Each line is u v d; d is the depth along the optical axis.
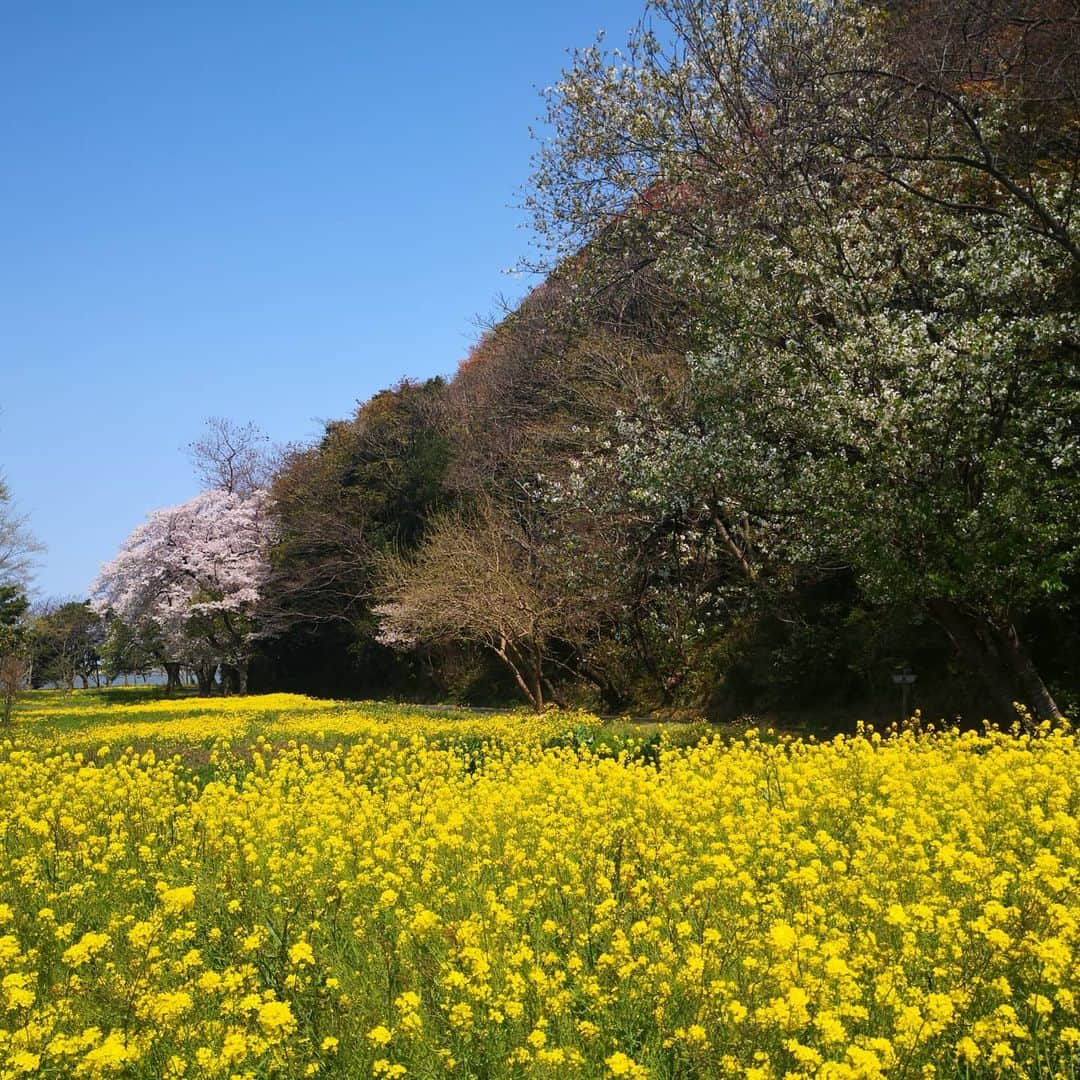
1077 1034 3.98
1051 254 14.68
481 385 36.97
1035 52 17.67
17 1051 4.05
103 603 48.38
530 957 5.08
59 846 7.85
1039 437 14.20
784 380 14.96
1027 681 14.01
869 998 4.44
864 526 13.50
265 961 5.24
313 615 42.09
